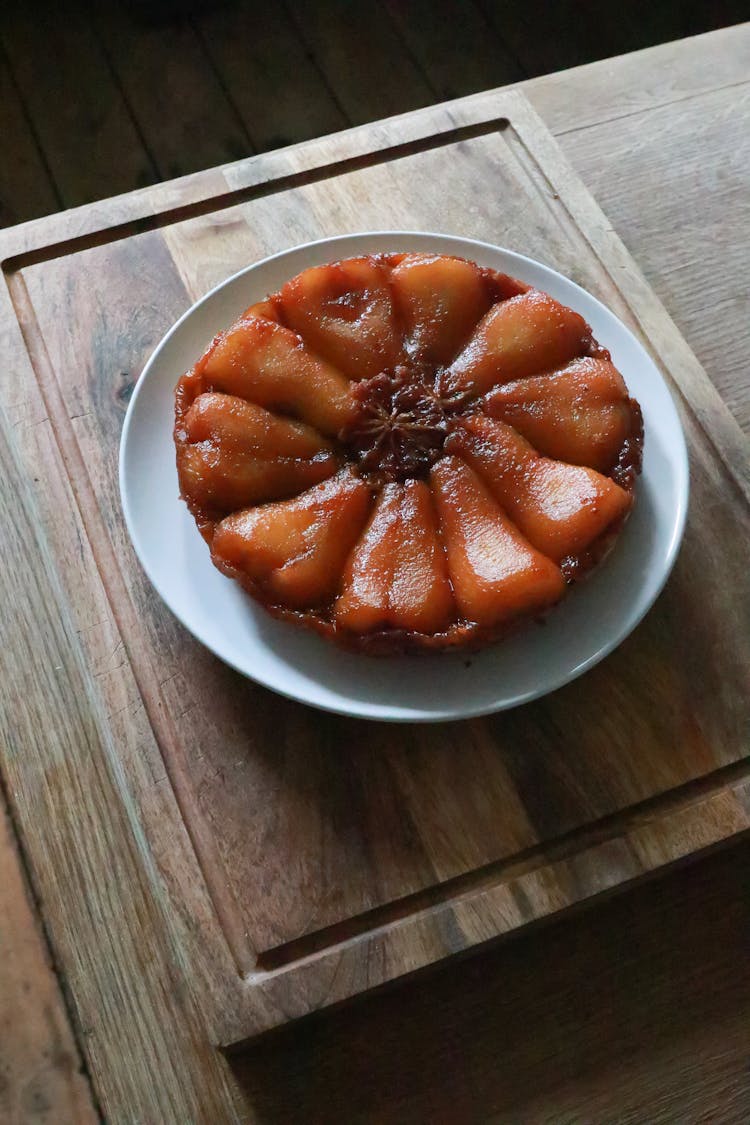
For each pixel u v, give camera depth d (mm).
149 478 703
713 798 677
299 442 663
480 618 629
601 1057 663
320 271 681
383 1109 652
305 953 653
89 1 1281
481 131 848
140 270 790
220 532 650
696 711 690
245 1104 651
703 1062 663
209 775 677
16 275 793
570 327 674
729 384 774
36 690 706
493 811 671
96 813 689
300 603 645
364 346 676
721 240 820
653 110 863
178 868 663
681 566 716
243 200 819
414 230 807
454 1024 666
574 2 1326
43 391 759
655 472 698
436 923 654
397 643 635
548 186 824
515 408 663
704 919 687
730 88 871
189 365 725
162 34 1271
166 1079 655
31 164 1194
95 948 673
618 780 677
